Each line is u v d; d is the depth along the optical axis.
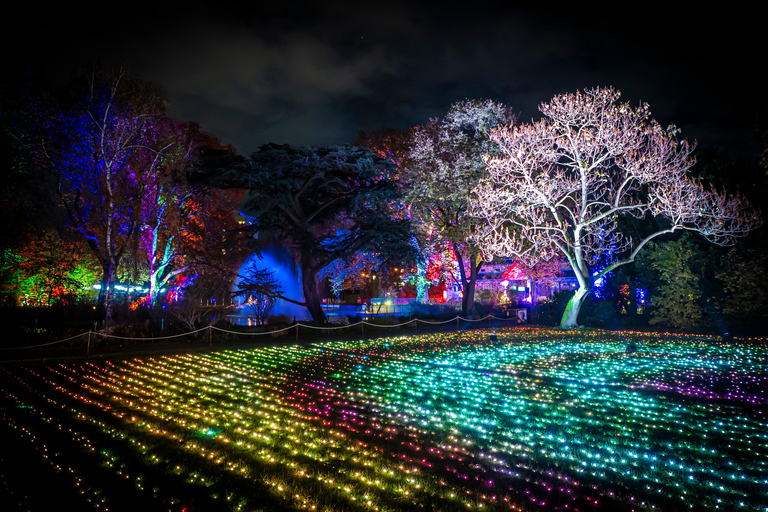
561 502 5.48
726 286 23.73
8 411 9.73
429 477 6.16
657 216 28.53
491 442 7.53
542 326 29.98
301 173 26.75
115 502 5.54
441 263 37.69
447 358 16.52
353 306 46.59
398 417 8.99
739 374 12.88
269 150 26.69
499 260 40.00
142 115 26.53
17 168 24.70
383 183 28.62
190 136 33.69
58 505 5.48
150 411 9.62
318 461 6.75
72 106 25.33
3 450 7.32
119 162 26.20
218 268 32.88
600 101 26.11
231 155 25.59
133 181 26.97
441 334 25.75
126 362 16.56
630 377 12.58
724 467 6.49
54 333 21.27
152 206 27.91
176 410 9.70
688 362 14.85
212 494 5.75
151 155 27.69
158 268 30.77
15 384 12.68
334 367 14.95
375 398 10.59
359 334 25.73
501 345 19.89
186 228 31.73
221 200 35.03
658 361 15.09
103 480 6.17
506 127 31.55
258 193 26.34
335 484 5.96
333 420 8.84
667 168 24.70
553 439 7.62
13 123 23.83
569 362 15.16
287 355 17.95
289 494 5.70
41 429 8.41
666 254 25.44
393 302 44.97
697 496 5.61
